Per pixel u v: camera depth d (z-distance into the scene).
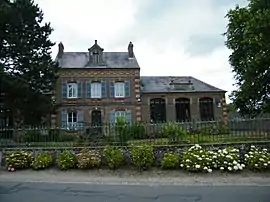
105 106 33.12
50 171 13.20
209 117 35.94
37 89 24.41
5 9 22.17
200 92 36.22
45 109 23.86
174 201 8.03
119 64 34.25
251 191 9.26
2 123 23.83
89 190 9.68
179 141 14.33
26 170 13.50
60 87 32.66
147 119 35.03
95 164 13.21
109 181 11.39
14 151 14.48
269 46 17.56
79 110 32.81
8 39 23.20
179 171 12.52
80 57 34.78
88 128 15.74
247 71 19.84
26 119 23.58
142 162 12.79
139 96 33.69
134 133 15.27
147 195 8.84
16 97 22.47
